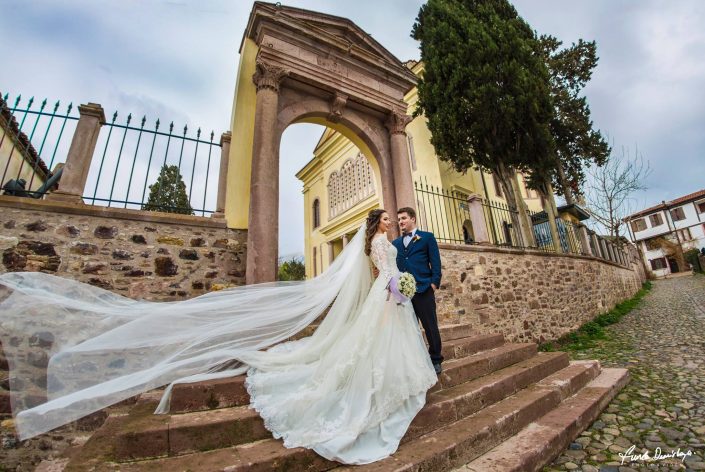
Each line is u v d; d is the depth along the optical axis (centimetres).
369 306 261
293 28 547
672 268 3616
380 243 289
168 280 403
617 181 1558
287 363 278
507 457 219
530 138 908
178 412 233
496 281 700
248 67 556
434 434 235
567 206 1617
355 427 208
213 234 448
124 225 396
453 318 607
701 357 479
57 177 454
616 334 756
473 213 751
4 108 364
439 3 978
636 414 314
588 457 241
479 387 295
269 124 491
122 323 281
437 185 1119
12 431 289
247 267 425
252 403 236
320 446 196
